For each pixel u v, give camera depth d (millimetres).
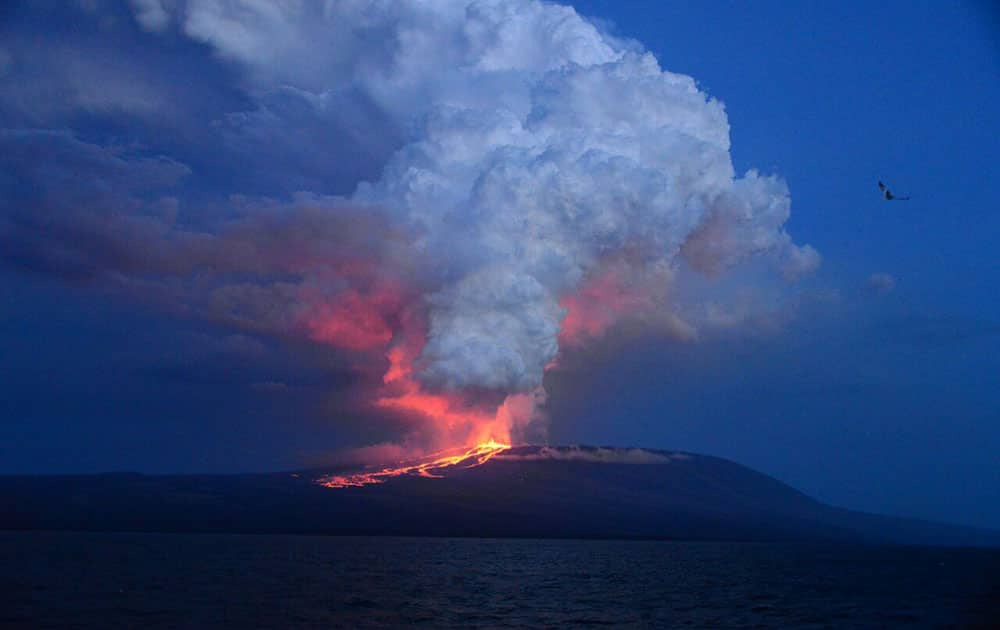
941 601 80500
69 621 53344
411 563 123188
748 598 80000
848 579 110250
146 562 109438
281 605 64062
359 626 53969
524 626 56094
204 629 51125
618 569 120938
